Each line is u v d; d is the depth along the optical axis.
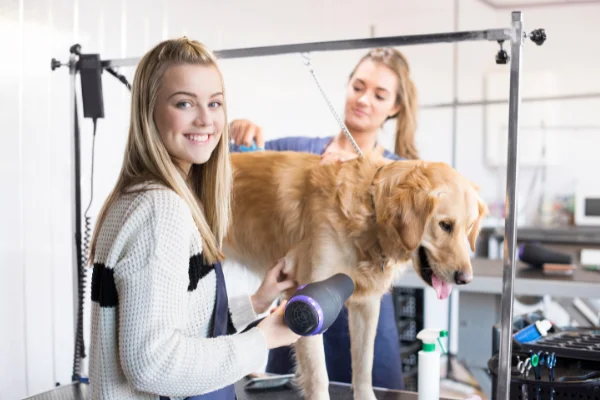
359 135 2.78
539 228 4.85
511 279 1.23
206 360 0.91
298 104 3.61
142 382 0.87
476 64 5.26
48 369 2.26
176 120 0.98
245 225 1.58
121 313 0.89
